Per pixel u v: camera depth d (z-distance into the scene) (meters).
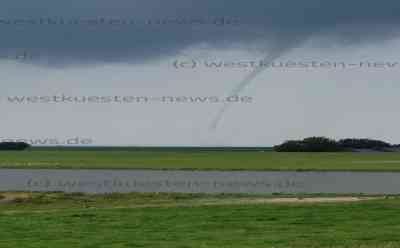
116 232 38.59
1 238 37.03
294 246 34.75
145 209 47.09
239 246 34.69
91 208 50.50
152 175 99.44
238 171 108.62
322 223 41.03
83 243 35.59
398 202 50.28
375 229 39.00
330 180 88.69
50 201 58.53
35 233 38.38
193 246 34.78
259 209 46.44
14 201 58.25
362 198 57.00
